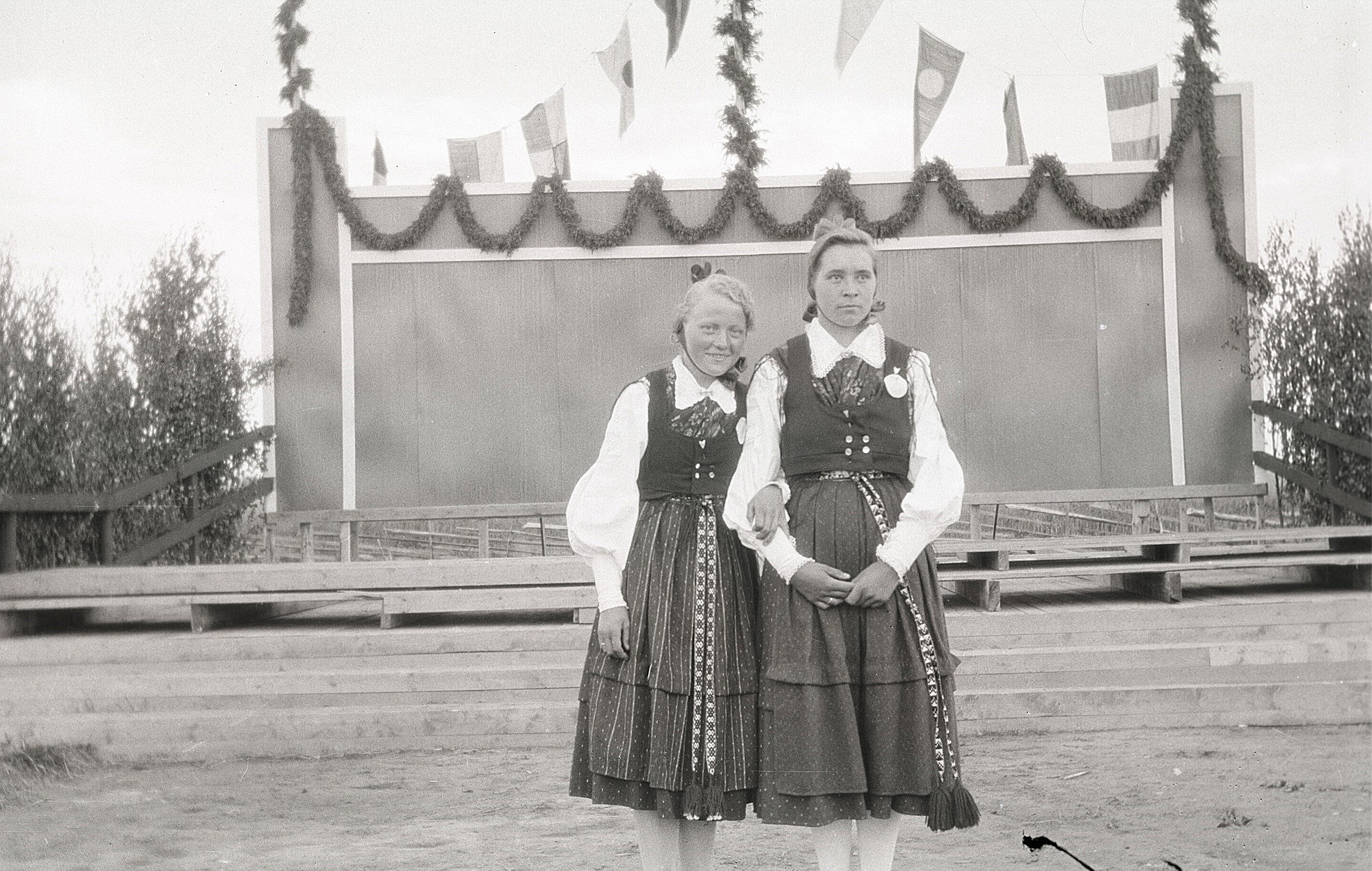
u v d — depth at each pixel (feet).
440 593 19.65
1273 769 14.76
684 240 26.89
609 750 9.11
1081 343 26.86
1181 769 14.92
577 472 27.12
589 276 27.22
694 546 9.39
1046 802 13.52
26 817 13.80
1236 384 26.58
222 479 26.27
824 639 8.63
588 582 20.02
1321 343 25.23
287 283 26.89
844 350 9.18
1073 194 26.43
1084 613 19.35
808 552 8.82
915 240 26.96
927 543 8.79
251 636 19.43
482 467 27.09
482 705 17.81
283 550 29.76
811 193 27.02
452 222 27.20
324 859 11.87
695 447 9.52
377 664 18.81
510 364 27.17
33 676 18.34
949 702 8.73
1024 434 26.86
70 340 23.84
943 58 26.78
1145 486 26.68
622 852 12.01
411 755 17.16
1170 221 26.71
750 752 9.03
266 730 17.44
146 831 13.01
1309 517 25.98
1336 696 17.54
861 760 8.51
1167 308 26.76
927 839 12.26
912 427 9.15
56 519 23.48
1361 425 24.68
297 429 26.94
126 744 17.25
